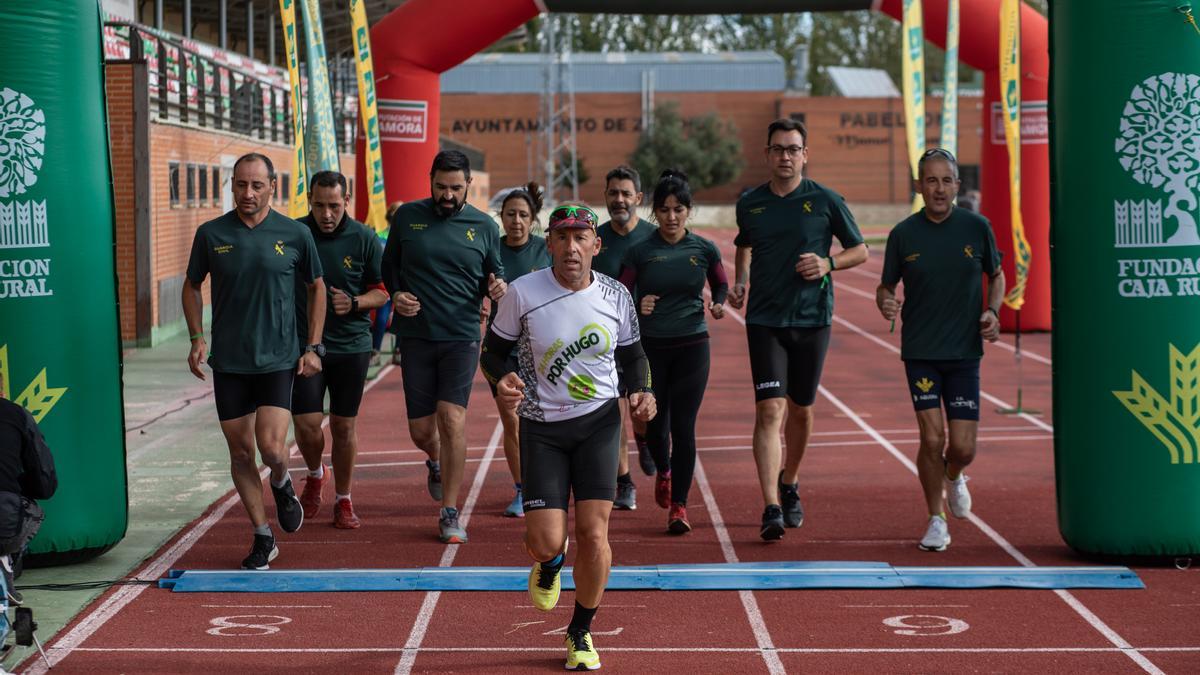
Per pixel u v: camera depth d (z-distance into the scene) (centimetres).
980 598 615
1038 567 662
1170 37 646
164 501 835
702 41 9550
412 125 1759
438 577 642
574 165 5694
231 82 2212
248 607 600
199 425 1143
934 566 673
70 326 655
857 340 1941
